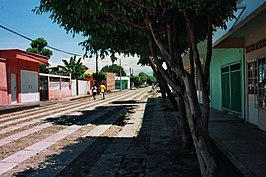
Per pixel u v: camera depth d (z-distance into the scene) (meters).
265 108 10.87
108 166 7.32
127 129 12.80
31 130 12.91
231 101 15.85
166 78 5.65
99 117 17.31
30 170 7.11
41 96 33.53
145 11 5.17
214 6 4.54
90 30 6.45
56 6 5.27
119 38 7.54
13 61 26.97
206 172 5.11
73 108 23.72
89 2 4.52
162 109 21.25
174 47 5.64
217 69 18.75
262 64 11.19
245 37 12.77
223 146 8.61
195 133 5.20
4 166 7.45
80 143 10.05
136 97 38.47
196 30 6.85
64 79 40.62
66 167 7.31
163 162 7.53
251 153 7.79
